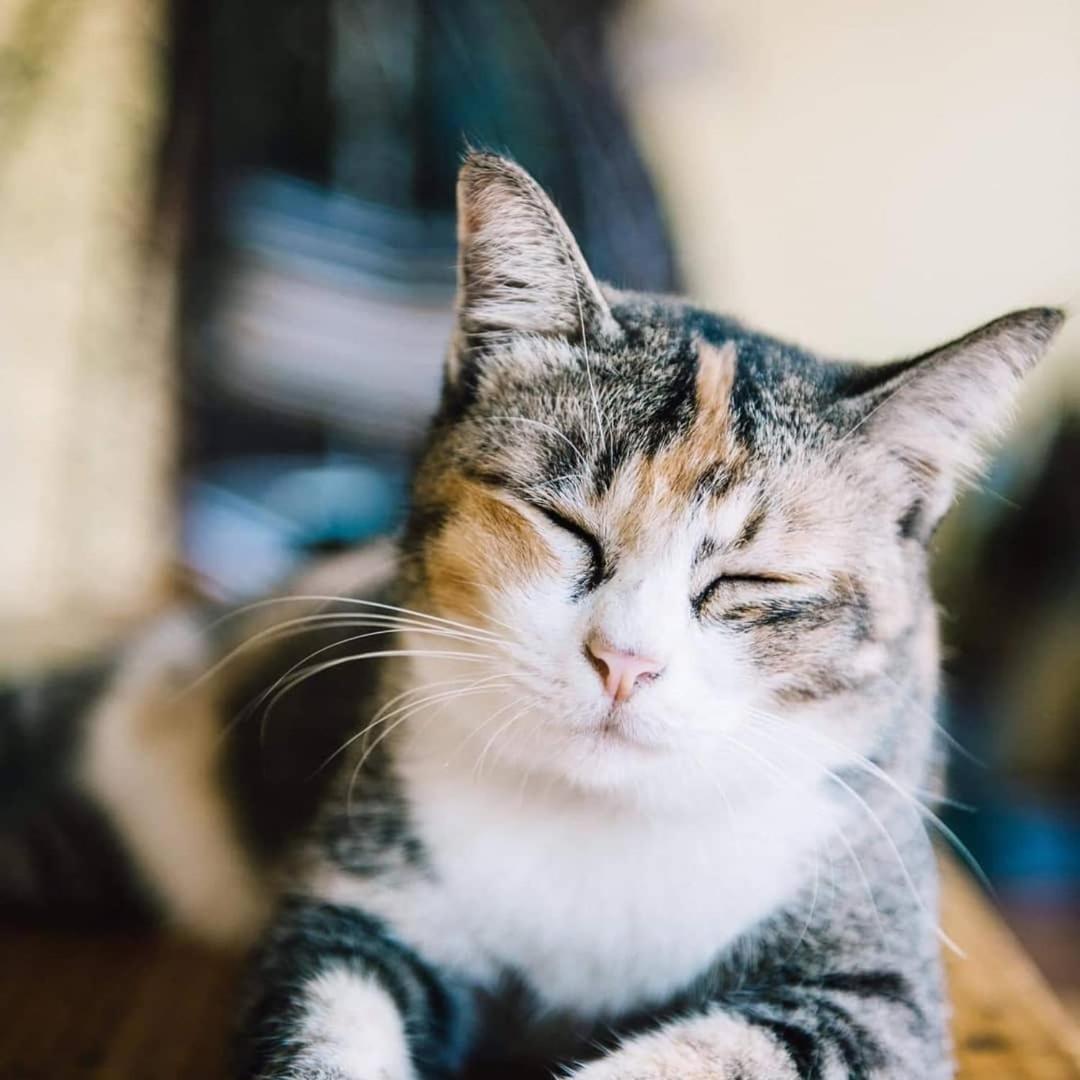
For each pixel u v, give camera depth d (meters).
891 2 0.59
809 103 0.59
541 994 0.33
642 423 0.31
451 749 0.32
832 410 0.31
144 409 0.52
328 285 0.53
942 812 0.44
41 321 0.48
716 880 0.32
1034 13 0.59
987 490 0.43
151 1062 0.32
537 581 0.31
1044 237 0.60
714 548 0.30
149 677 0.43
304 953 0.31
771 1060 0.28
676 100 0.57
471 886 0.32
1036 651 0.61
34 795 0.41
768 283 0.60
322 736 0.37
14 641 0.44
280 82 0.52
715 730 0.30
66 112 0.47
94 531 0.50
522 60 0.53
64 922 0.40
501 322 0.32
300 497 0.53
